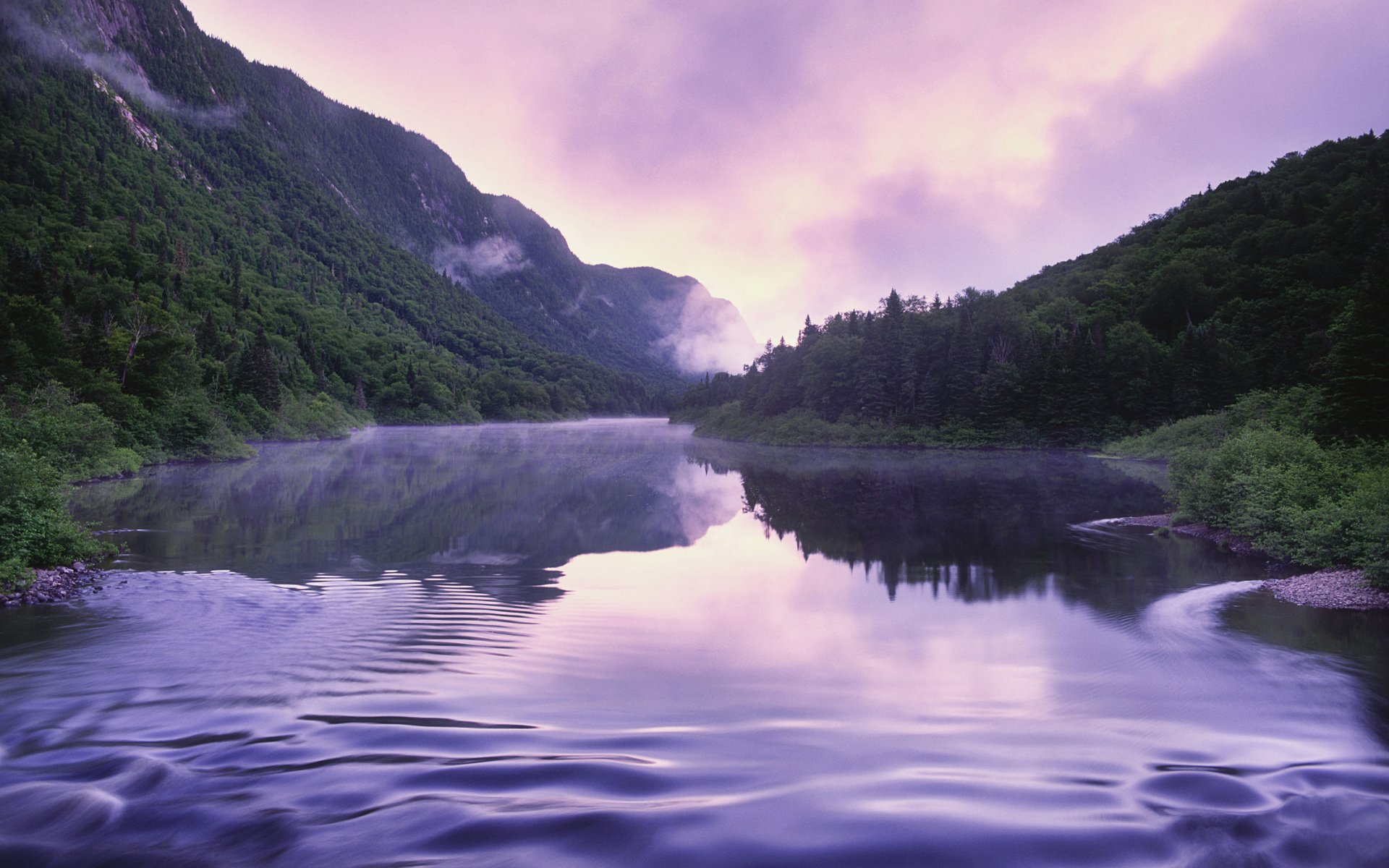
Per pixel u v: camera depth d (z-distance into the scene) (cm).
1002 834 618
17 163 16338
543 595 1517
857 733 823
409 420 15350
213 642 1142
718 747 784
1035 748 789
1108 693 959
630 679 999
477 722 844
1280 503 1945
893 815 646
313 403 10162
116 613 1307
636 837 611
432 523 2494
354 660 1062
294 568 1753
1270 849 604
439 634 1212
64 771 730
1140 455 6269
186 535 2205
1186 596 1503
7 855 596
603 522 2564
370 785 698
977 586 1616
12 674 990
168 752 766
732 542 2205
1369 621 1306
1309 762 764
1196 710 901
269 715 859
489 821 636
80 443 3797
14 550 1513
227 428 5806
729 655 1115
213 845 609
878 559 1933
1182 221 14288
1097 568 1798
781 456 6594
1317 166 14025
